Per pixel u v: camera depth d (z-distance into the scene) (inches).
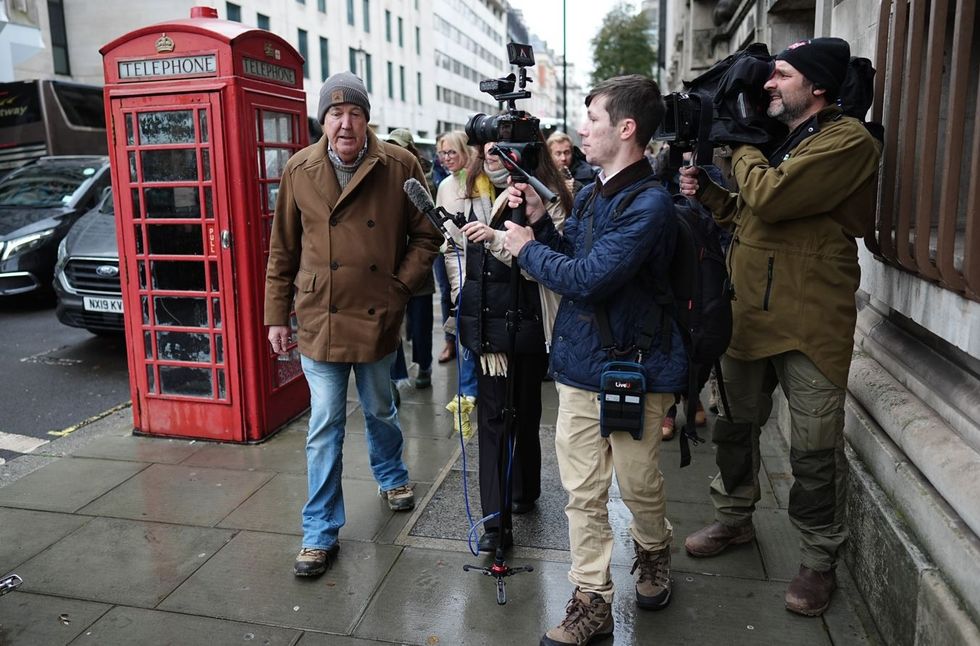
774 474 149.8
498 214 111.1
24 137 473.1
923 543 90.7
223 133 157.6
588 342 92.7
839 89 99.6
